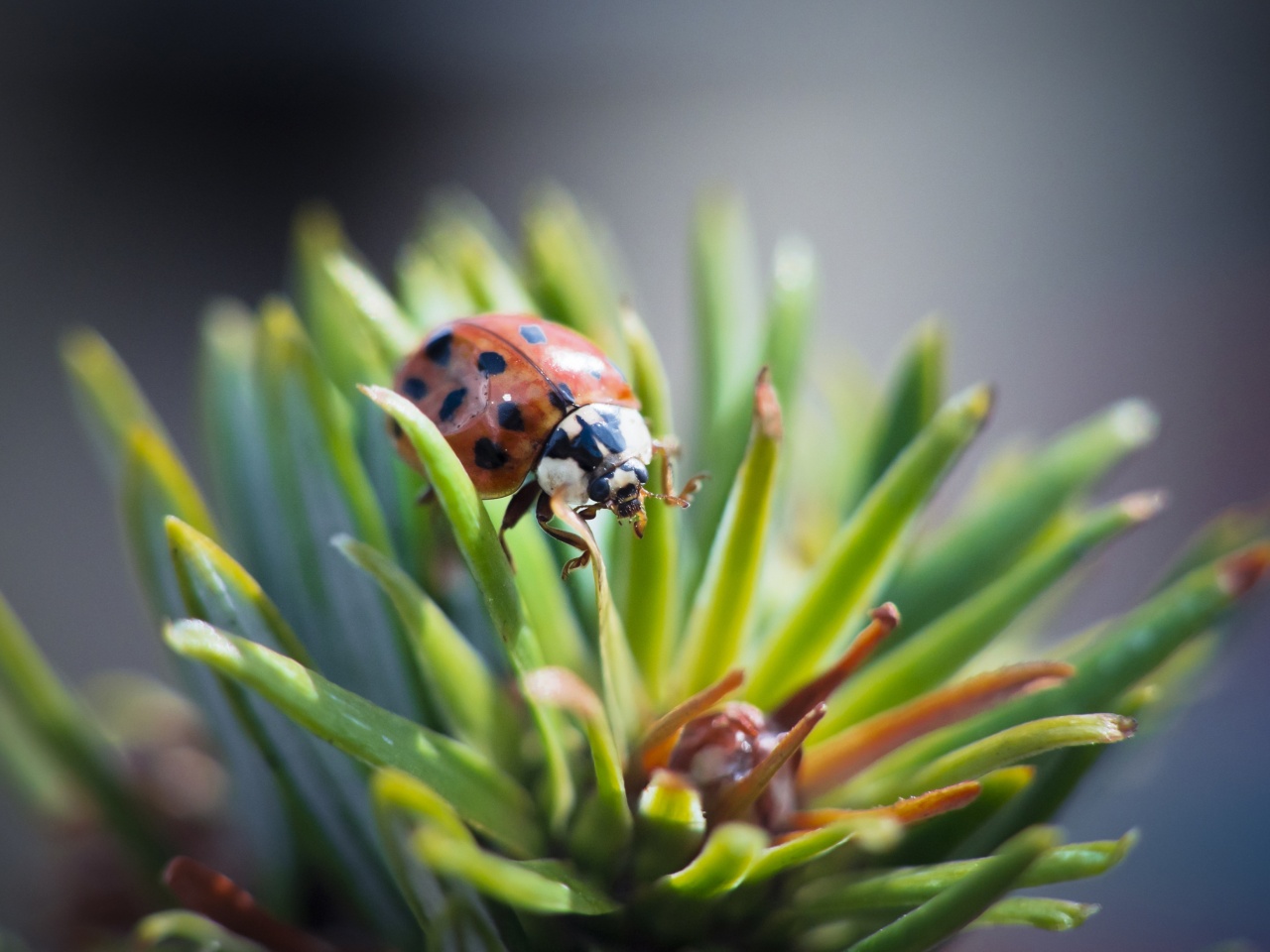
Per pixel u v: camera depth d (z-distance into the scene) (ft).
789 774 0.22
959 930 0.21
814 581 0.23
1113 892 0.36
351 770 0.22
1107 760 0.24
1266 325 0.52
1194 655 0.25
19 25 0.53
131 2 0.54
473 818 0.21
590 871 0.22
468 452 0.23
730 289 0.25
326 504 0.23
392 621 0.23
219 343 0.24
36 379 0.47
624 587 0.24
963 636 0.23
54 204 0.51
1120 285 0.55
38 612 0.41
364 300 0.24
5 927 0.26
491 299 0.24
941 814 0.22
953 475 0.45
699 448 0.25
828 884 0.22
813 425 0.27
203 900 0.22
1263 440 0.49
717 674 0.23
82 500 0.44
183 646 0.20
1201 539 0.25
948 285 0.55
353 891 0.23
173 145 0.54
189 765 0.26
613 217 0.54
